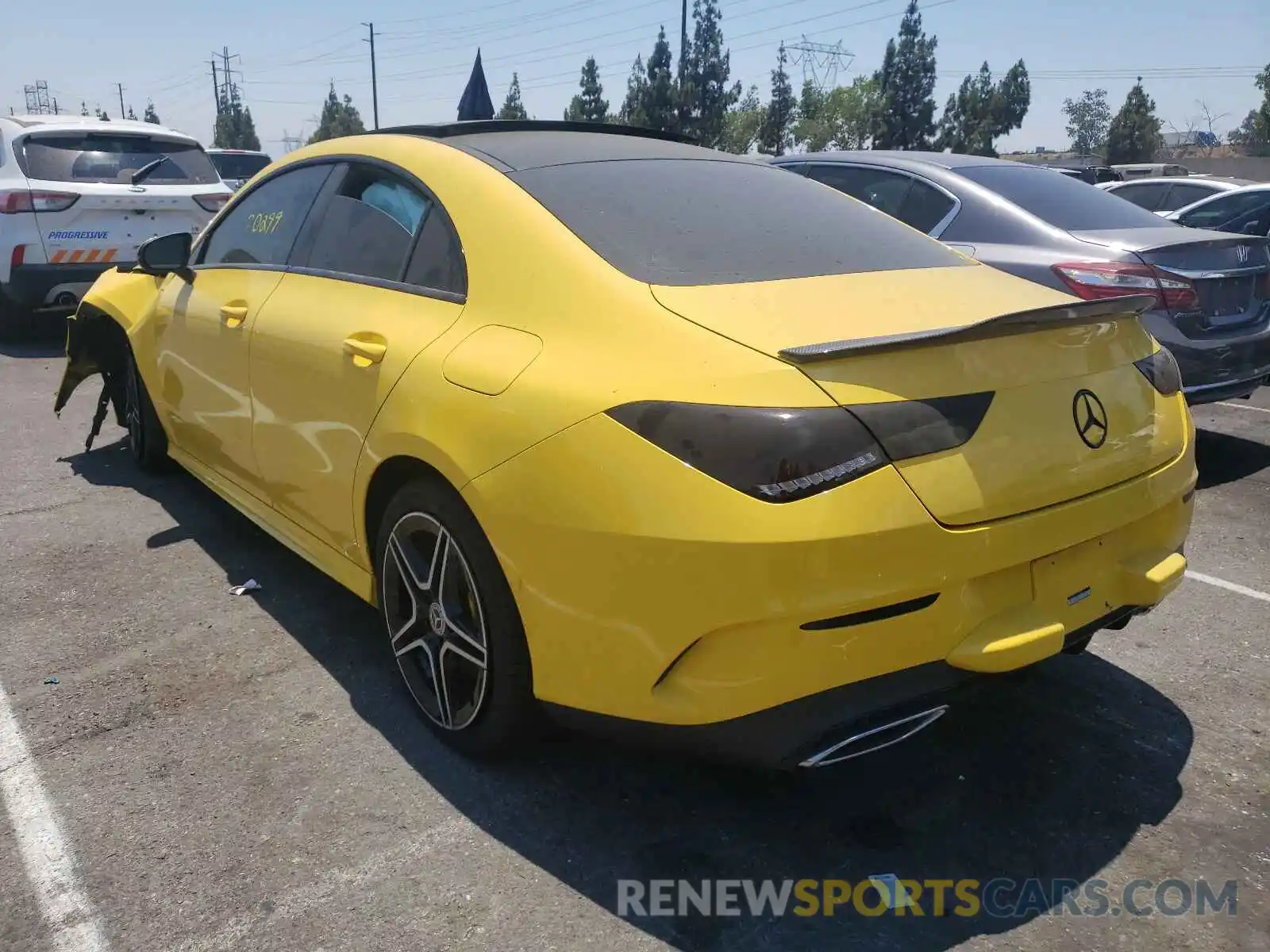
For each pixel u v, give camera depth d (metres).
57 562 4.05
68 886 2.26
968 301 2.52
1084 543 2.31
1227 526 4.75
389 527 2.78
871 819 2.52
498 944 2.10
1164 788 2.65
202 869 2.31
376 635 3.46
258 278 3.57
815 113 62.03
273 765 2.71
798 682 1.99
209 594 3.77
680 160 3.14
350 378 2.85
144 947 2.08
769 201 2.98
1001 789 2.64
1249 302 5.44
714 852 2.39
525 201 2.65
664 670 2.08
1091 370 2.38
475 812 2.52
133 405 4.96
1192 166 47.16
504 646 2.44
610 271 2.38
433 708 2.80
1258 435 6.52
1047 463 2.19
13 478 5.11
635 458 2.05
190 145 8.94
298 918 2.17
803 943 2.12
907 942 2.13
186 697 3.05
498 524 2.29
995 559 2.09
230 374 3.59
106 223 8.22
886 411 2.02
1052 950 2.11
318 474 3.08
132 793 2.58
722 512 1.95
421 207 2.93
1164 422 2.54
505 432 2.29
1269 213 10.48
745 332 2.15
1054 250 5.32
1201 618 3.70
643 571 2.04
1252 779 2.69
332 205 3.34
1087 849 2.41
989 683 2.24
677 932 2.14
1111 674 3.26
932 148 59.88
